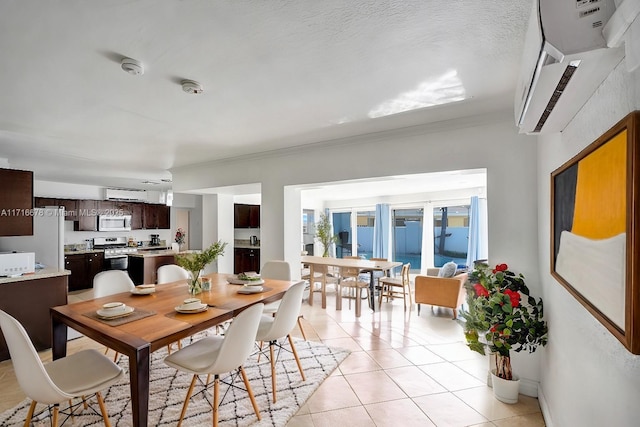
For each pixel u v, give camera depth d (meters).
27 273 3.21
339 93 2.25
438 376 2.68
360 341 3.49
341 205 9.28
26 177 3.51
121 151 3.96
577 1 0.90
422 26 1.46
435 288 4.41
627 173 0.85
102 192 7.10
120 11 1.31
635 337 0.83
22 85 2.03
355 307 4.86
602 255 1.04
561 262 1.53
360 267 4.64
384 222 8.24
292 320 2.46
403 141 3.19
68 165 4.79
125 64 1.72
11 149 3.74
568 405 1.57
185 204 7.41
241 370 2.01
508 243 2.59
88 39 1.52
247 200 7.46
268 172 4.25
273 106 2.48
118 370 1.88
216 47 1.62
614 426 1.04
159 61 1.75
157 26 1.43
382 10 1.34
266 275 3.82
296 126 3.03
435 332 3.80
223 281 3.32
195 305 2.22
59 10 1.29
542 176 2.23
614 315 0.96
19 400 2.31
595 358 1.21
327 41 1.58
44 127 2.94
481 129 2.76
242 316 1.84
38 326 3.23
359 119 2.83
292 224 4.32
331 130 3.17
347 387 2.50
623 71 0.95
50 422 2.04
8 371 2.76
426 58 1.76
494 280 2.34
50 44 1.56
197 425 2.00
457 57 1.75
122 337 1.72
